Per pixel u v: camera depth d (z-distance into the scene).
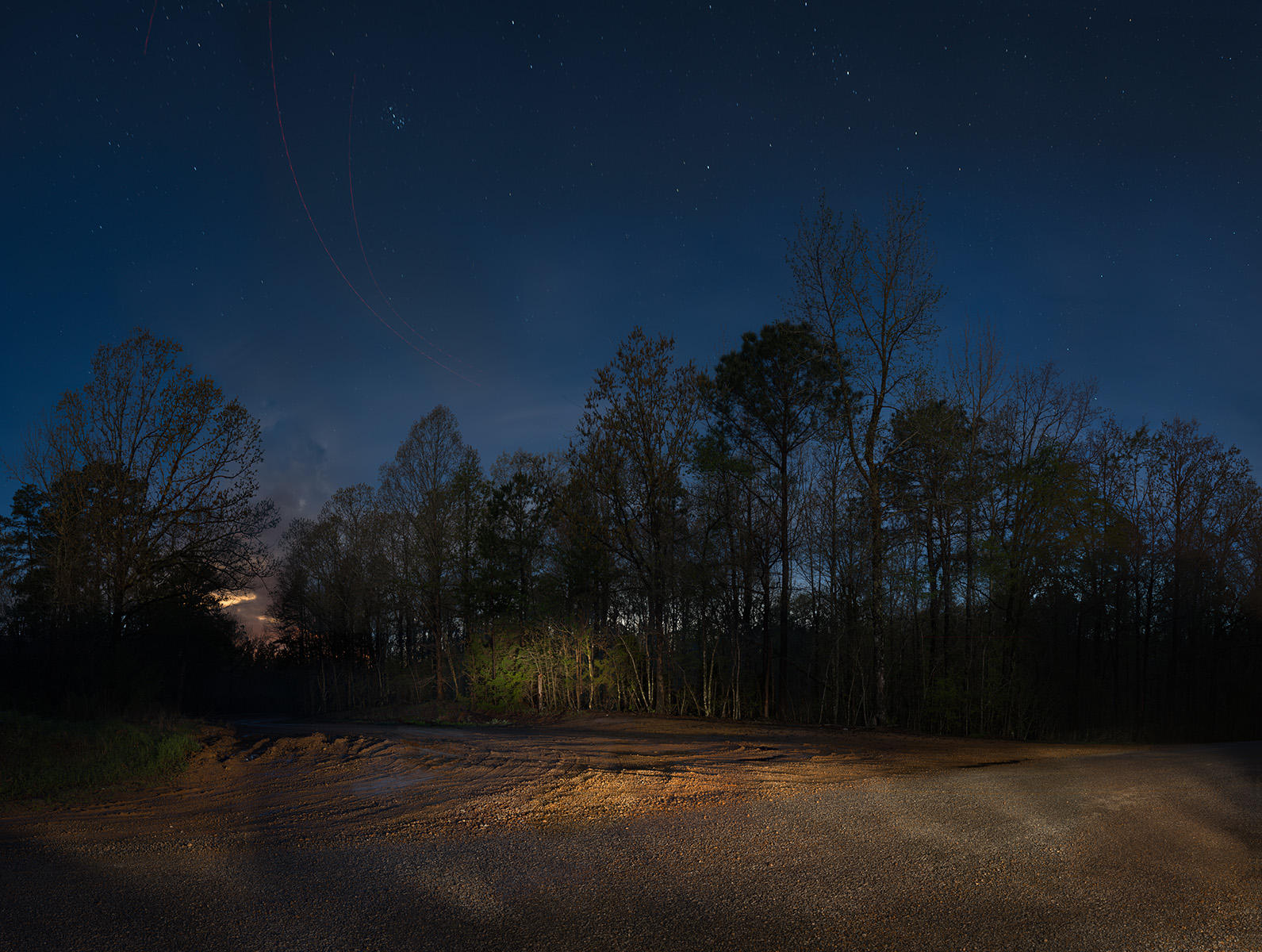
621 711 28.69
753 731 21.38
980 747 17.23
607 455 30.14
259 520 32.88
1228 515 33.84
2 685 25.12
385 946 5.07
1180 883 5.98
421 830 8.89
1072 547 27.48
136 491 30.27
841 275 27.55
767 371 30.42
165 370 30.52
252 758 15.65
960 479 26.34
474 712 32.38
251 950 5.02
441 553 40.59
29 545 33.41
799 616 32.84
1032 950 4.75
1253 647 34.28
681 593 29.66
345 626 56.59
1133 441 34.00
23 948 5.11
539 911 5.75
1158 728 30.59
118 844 8.41
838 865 6.78
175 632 43.22
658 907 5.77
